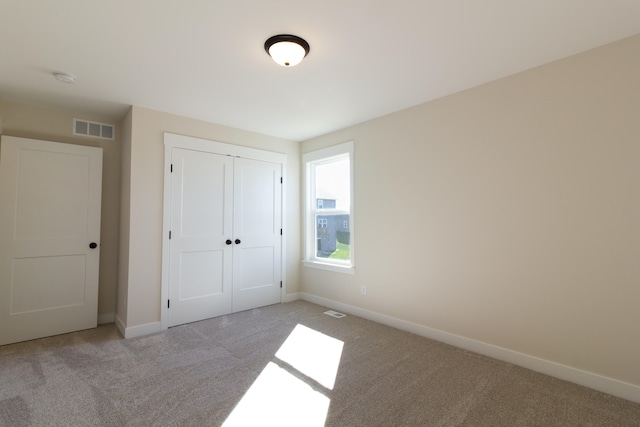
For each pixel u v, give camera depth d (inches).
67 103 120.8
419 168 123.1
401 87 108.1
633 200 78.3
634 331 77.7
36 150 118.8
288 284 173.5
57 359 99.8
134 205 122.1
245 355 103.4
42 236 119.1
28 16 69.4
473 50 85.2
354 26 74.4
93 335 121.2
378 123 138.1
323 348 109.0
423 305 121.3
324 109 128.6
